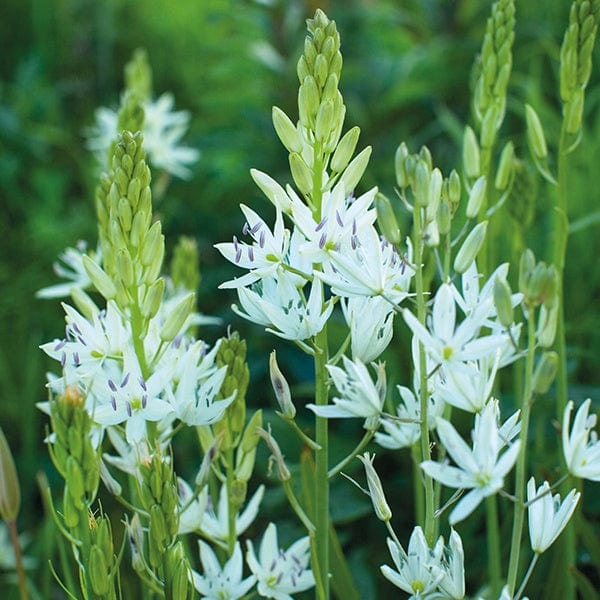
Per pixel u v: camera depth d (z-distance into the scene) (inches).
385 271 38.3
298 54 77.6
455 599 37.5
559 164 44.7
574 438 36.9
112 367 41.9
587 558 48.3
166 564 39.1
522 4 81.9
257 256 39.0
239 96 80.5
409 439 41.1
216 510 45.5
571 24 43.8
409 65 75.9
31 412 58.9
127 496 52.8
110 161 43.7
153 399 39.9
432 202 37.7
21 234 77.3
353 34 91.1
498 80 44.9
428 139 77.0
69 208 84.0
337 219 38.4
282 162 76.2
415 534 37.9
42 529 53.2
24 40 105.2
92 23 101.3
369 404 37.5
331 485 51.9
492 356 38.3
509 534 47.8
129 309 40.9
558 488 45.3
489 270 48.4
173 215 77.4
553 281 36.0
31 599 47.6
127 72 63.6
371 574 49.6
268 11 81.7
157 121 62.7
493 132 45.5
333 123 39.0
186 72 95.1
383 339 38.9
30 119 90.4
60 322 69.7
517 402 48.7
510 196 48.6
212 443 40.4
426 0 86.1
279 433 53.2
